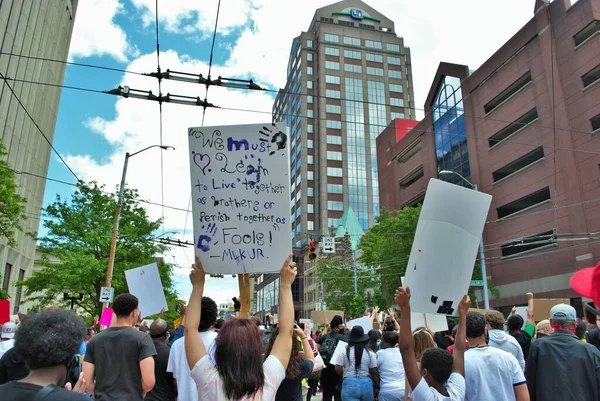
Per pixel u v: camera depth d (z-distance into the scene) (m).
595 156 30.64
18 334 2.17
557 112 34.00
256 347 2.45
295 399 4.17
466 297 3.97
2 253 31.06
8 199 17.80
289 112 118.69
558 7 34.56
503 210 40.53
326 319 17.73
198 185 3.77
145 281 8.01
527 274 35.66
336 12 115.69
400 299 3.63
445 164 47.88
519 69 38.28
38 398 2.00
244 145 3.80
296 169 107.38
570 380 3.92
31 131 35.91
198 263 3.01
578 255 31.23
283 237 3.65
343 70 109.44
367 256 41.31
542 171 35.03
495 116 40.81
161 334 5.26
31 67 34.84
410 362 3.50
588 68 31.77
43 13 36.72
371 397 6.43
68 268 24.02
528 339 6.28
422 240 4.11
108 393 4.11
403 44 116.25
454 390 3.50
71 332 2.22
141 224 27.03
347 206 99.69
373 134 106.44
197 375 2.51
